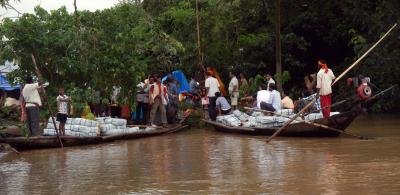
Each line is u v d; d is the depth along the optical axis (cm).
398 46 2095
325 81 1489
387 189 800
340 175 916
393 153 1141
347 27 2356
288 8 2441
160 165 1096
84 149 1401
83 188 890
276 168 1005
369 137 1432
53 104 1680
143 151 1327
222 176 946
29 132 1509
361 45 2147
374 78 2100
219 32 2445
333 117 1437
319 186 834
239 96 2116
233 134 1672
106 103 1880
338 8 2397
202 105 2038
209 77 1961
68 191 870
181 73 2277
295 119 1483
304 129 1470
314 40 2575
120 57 1805
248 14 2502
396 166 985
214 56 2420
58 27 1747
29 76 1556
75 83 1784
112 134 1581
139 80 1850
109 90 1834
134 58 1836
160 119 1895
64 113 1521
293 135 1512
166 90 1872
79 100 1680
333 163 1038
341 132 1443
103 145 1480
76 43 1733
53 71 1747
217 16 2442
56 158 1248
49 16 1742
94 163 1152
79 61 1744
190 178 940
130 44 1820
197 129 1900
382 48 2089
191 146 1397
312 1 2431
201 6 2567
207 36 2428
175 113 1973
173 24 2467
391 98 2112
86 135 1519
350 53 2541
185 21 2438
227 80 2464
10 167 1133
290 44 2494
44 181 964
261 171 980
